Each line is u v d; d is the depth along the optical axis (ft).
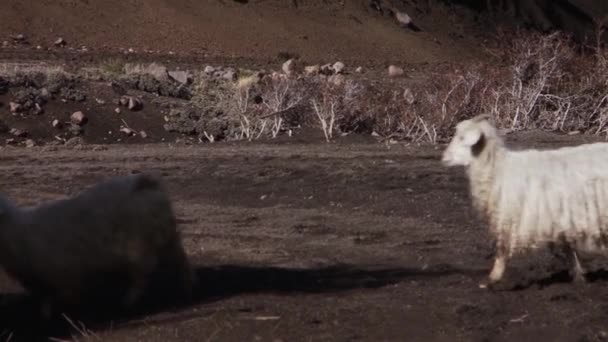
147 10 213.46
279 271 43.91
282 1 236.02
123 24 207.00
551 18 286.66
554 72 106.11
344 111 104.22
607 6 321.32
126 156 83.10
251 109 105.81
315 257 47.09
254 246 49.85
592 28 292.40
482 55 245.45
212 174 71.92
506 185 38.50
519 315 35.78
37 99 102.47
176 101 109.40
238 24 219.20
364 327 34.94
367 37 232.32
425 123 101.04
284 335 34.30
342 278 42.42
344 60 210.59
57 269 37.04
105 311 37.70
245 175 71.15
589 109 105.50
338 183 67.31
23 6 202.69
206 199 64.75
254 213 59.77
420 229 53.67
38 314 37.86
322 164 75.72
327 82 108.58
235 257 47.16
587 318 35.19
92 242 37.09
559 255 42.09
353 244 50.31
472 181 39.24
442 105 102.17
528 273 41.11
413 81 141.38
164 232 38.14
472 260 45.62
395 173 70.79
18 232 36.81
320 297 39.04
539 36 118.62
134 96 107.76
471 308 36.52
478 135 38.42
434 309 36.68
